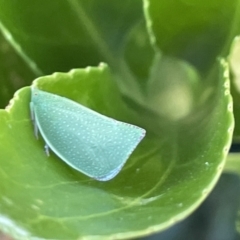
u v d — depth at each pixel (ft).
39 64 0.17
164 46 0.17
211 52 0.17
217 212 0.17
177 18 0.16
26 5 0.16
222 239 0.17
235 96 0.15
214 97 0.16
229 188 0.17
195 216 0.17
